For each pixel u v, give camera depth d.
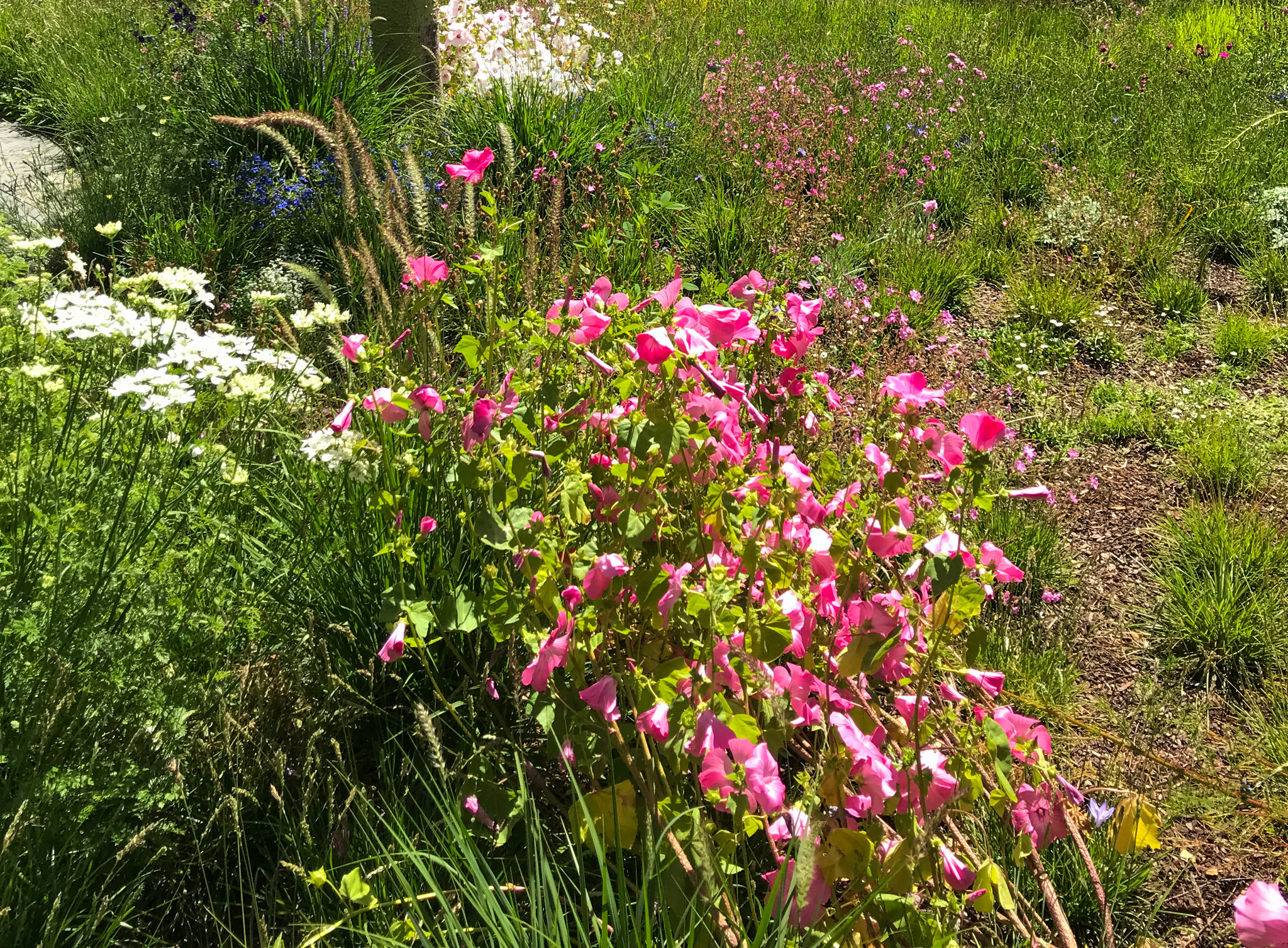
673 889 1.80
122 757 2.12
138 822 2.17
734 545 2.01
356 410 2.88
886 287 5.26
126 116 6.20
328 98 6.03
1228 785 2.79
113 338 3.06
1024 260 5.97
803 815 1.78
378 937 1.73
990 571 1.97
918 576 1.97
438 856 2.11
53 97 7.36
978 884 1.81
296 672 2.37
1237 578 3.51
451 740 2.47
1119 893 2.43
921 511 2.13
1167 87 8.37
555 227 3.57
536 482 2.34
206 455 2.76
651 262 4.68
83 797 2.04
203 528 2.66
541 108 6.05
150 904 2.17
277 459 3.12
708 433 1.99
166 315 3.19
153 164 5.61
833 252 5.42
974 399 4.70
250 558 2.70
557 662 1.92
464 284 3.09
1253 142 7.17
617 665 2.14
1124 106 8.01
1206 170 6.77
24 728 2.05
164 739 2.17
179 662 2.29
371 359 2.33
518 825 2.23
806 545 2.10
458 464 2.08
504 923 1.73
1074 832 2.15
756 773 1.71
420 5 6.50
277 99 5.96
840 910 1.91
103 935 1.94
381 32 6.54
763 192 5.71
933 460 2.20
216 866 2.16
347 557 2.59
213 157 5.85
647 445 1.88
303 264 5.11
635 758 2.05
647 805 1.90
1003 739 1.83
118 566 2.40
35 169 5.73
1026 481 4.04
